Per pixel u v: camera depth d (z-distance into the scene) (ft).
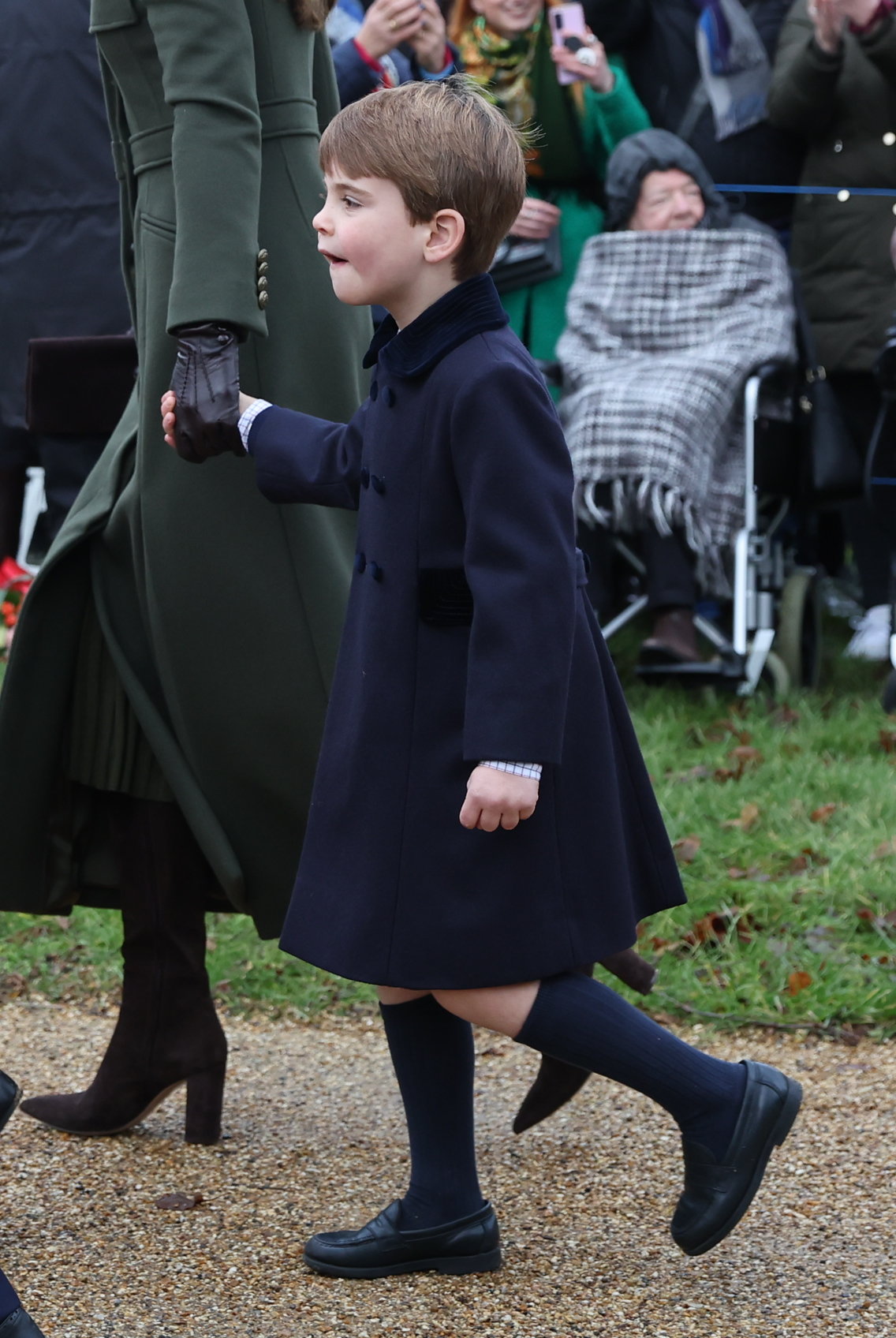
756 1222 12.51
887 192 29.73
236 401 12.19
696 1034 16.85
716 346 27.71
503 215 11.02
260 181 12.98
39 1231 12.32
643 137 29.22
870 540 32.68
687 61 31.14
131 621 13.46
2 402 29.73
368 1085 15.55
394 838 10.85
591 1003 11.01
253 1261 11.88
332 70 14.49
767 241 28.58
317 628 13.12
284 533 13.09
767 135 30.83
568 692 10.48
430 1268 11.70
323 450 11.80
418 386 10.85
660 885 11.76
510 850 10.78
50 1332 10.73
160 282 12.92
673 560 27.20
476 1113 14.82
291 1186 13.24
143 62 12.91
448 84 11.24
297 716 13.12
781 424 28.43
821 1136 14.16
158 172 13.03
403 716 10.88
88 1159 13.76
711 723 27.48
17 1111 14.76
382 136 10.78
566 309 30.04
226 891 13.29
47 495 23.27
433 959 10.73
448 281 11.09
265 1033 16.99
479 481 10.41
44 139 28.53
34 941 19.33
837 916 19.22
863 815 22.35
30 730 13.41
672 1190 13.16
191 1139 14.02
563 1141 14.19
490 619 10.27
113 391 14.87
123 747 13.53
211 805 13.33
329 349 13.32
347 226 10.94
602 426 26.78
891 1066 15.90
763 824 22.11
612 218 29.50
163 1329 10.80
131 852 13.89
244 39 12.63
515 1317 11.03
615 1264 11.87
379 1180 13.35
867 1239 12.22
